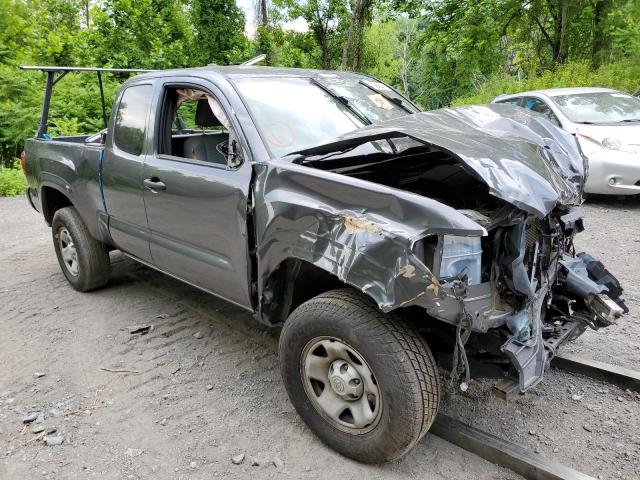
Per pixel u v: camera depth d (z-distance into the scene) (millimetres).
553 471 2459
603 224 6742
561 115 8078
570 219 3150
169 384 3432
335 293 2609
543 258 2879
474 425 2961
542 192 2414
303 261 2779
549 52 21484
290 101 3449
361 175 3307
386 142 3166
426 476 2578
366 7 20797
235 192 3012
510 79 20766
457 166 3266
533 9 18953
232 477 2617
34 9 22391
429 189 3273
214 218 3191
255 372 3541
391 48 53094
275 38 32281
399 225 2246
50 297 4902
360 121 3627
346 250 2361
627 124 7734
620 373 3240
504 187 2311
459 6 20203
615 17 16438
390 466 2648
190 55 19859
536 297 2615
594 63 17938
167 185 3510
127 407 3203
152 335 4090
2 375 3604
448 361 2725
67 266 5016
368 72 36188
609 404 3107
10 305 4754
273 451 2787
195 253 3465
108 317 4426
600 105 8297
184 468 2688
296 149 3119
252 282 3051
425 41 22156
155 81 3842
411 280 2146
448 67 22375
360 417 2561
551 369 3490
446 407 3119
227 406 3188
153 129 3750
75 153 4500
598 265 3330
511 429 2918
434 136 2607
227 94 3262
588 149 7484
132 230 4043
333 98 3709
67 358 3795
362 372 2508
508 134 2916
